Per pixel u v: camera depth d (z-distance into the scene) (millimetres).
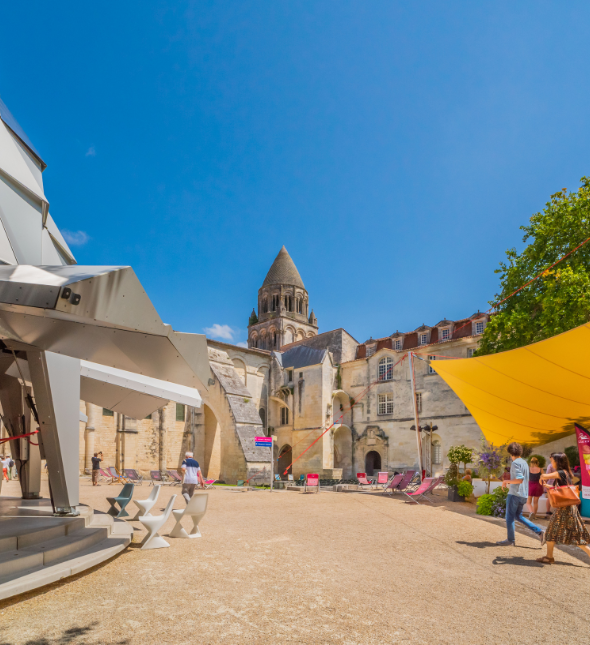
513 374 11867
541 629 3938
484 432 16344
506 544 7562
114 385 10758
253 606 4465
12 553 5445
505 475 12047
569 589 5066
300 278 63125
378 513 11688
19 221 7434
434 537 8227
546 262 17891
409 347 34719
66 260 10289
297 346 41656
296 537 8188
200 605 4484
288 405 37656
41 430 7586
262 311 62281
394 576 5562
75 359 8344
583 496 9805
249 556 6609
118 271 4465
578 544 6105
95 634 3760
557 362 10461
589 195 16859
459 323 32469
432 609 4402
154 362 6301
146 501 7418
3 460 20234
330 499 15609
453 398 30422
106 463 28547
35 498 10719
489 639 3730
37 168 9711
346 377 37906
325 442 33969
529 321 17562
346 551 6988
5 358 8258
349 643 3645
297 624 4016
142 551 6910
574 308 15375
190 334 5957
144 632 3814
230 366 31812
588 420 13188
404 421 32875
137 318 4820
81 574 5562
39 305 3846
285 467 36844
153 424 31125
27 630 3826
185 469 11367
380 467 34406
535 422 14188
